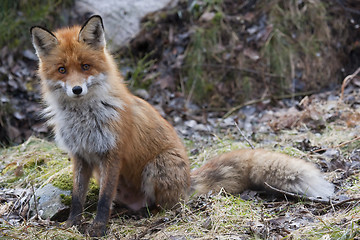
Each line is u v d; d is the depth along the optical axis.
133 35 17.55
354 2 18.39
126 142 8.23
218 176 9.31
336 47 17.89
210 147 12.48
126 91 8.91
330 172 9.66
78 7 17.81
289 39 17.61
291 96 16.64
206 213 7.96
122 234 7.58
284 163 8.87
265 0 18.31
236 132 13.96
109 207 7.84
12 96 15.39
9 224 7.71
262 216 7.53
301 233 6.70
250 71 17.05
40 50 8.12
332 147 11.09
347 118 13.05
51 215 8.43
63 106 8.20
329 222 6.91
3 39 16.64
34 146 12.50
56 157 11.33
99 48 8.20
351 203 7.77
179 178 8.58
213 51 17.34
